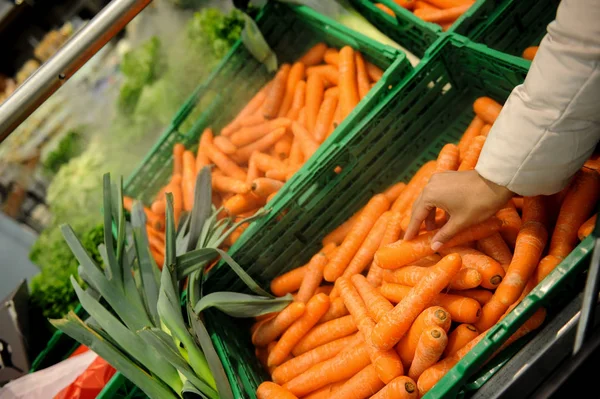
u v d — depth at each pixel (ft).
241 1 8.70
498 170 4.23
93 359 7.13
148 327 5.51
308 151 7.57
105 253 6.26
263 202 7.52
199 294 6.24
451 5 8.05
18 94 4.26
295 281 6.64
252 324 6.84
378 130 6.59
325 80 8.52
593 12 3.37
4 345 8.41
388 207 6.59
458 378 3.99
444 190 4.58
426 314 4.66
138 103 10.02
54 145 10.68
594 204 4.79
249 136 8.43
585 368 4.04
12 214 11.61
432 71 6.68
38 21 11.98
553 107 3.77
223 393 5.44
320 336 5.96
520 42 7.45
